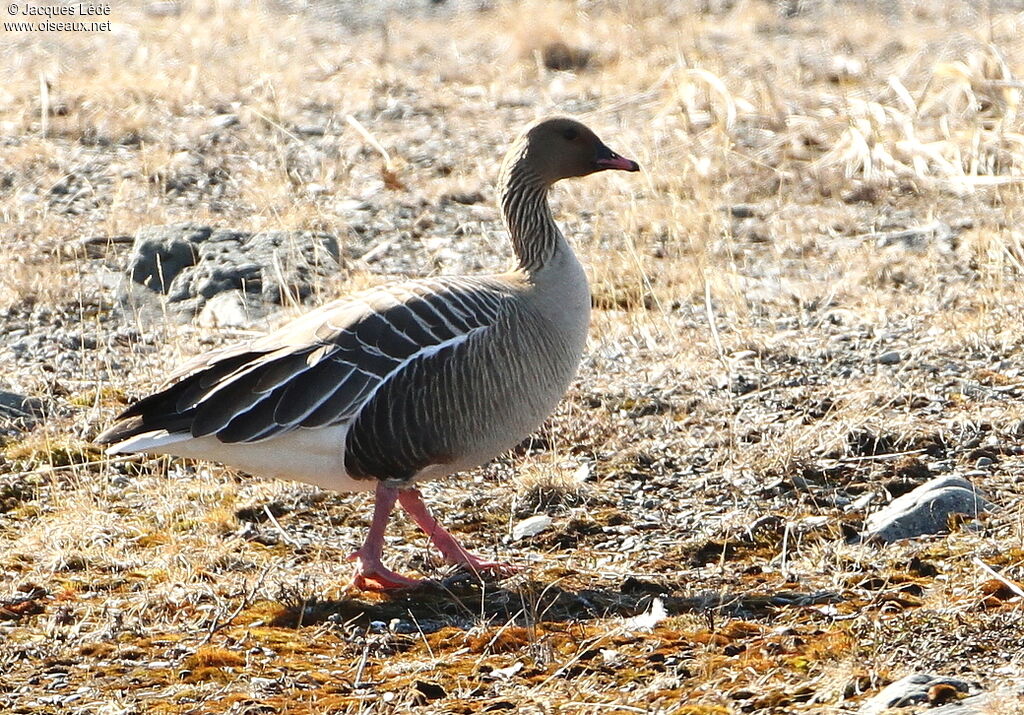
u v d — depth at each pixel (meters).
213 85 24.56
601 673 8.37
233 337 14.95
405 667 8.54
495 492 11.56
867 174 19.84
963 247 17.27
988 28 27.27
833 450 11.91
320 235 17.48
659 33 28.00
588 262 17.00
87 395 13.41
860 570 9.77
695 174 19.73
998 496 10.95
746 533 10.52
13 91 24.02
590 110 23.56
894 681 7.96
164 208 19.05
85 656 8.74
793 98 23.53
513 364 10.02
